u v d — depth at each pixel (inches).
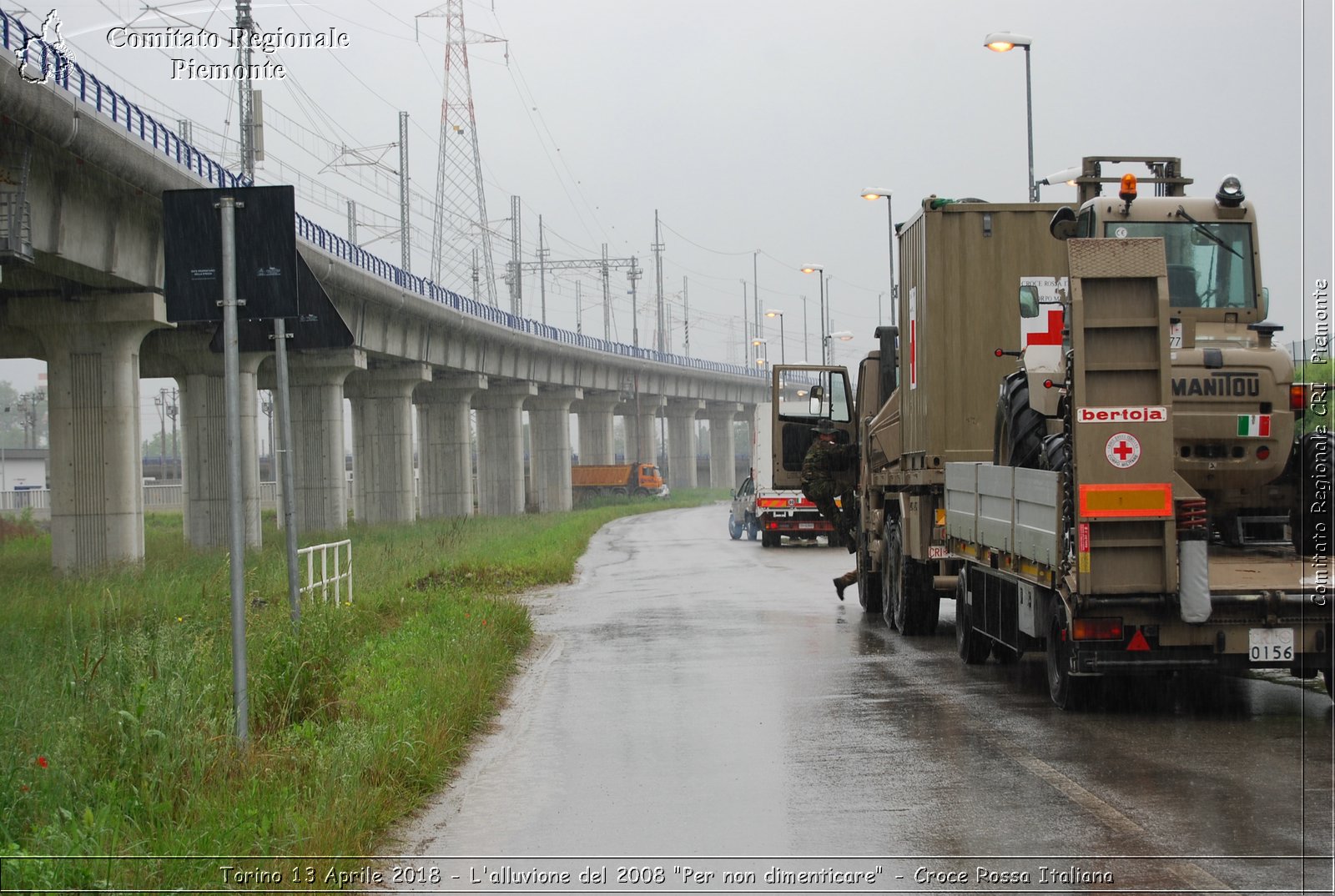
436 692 520.4
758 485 2094.0
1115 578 458.6
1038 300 613.6
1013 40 1242.0
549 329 3905.0
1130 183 566.3
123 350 1470.2
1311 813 339.3
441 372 3314.5
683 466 5615.2
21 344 1738.4
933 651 718.5
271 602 883.4
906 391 785.6
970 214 730.2
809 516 1902.1
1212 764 398.3
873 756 433.1
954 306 730.8
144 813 327.9
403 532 2219.5
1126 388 458.6
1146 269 457.7
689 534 2413.9
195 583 1090.7
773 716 518.0
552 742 478.6
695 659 700.0
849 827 343.6
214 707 445.4
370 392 2898.6
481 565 1348.4
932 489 747.4
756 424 2138.3
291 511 608.7
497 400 3779.5
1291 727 456.4
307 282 563.2
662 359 5113.2
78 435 1462.8
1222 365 521.0
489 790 404.5
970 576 649.0
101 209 1296.8
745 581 1268.5
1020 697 546.0
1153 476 456.8
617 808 374.3
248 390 1975.9
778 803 373.7
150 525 3021.7
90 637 634.8
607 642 792.9
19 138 1082.1
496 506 3794.3
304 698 482.3
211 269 398.0
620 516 3444.9
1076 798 361.4
